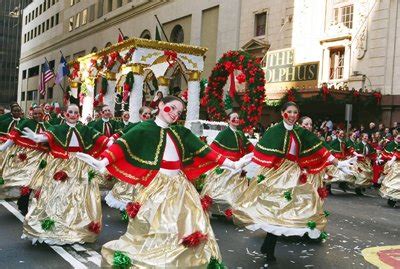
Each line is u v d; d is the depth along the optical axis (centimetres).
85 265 580
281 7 2594
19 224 795
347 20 2281
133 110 1747
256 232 801
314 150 636
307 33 2438
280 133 632
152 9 3756
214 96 1931
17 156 888
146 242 421
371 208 1159
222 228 827
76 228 622
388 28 2083
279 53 2467
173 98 474
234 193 870
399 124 1956
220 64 1888
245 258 638
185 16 3359
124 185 855
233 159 890
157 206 436
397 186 1175
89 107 2239
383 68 2088
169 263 399
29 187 807
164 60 1850
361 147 1511
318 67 2248
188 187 462
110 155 451
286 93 2138
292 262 628
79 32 5088
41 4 6444
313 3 2419
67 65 2681
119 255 410
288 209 598
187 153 477
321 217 612
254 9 2780
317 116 2375
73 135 675
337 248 716
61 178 640
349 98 2005
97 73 2158
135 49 1734
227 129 912
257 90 1736
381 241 780
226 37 2978
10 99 9875
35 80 6519
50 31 6016
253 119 1728
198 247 416
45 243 671
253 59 1784
